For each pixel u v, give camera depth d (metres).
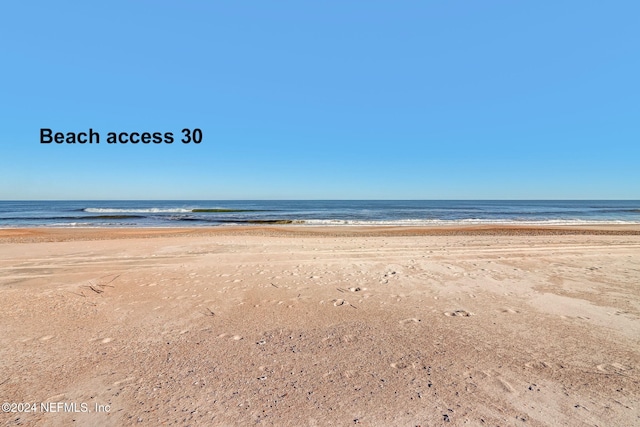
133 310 4.35
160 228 20.05
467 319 3.99
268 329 3.72
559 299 4.75
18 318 4.03
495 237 12.83
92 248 9.67
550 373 2.75
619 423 2.12
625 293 5.02
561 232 15.84
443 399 2.39
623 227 19.78
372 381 2.63
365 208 64.38
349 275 6.29
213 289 5.36
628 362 2.92
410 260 7.74
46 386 2.56
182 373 2.76
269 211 49.00
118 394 2.46
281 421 2.15
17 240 12.41
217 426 2.11
